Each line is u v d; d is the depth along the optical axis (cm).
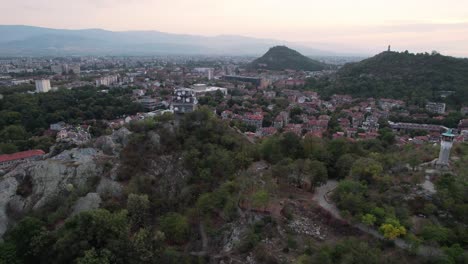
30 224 7656
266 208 7938
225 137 11875
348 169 9819
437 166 9562
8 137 16775
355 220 7175
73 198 9594
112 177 10300
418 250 6144
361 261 5959
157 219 8831
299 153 11144
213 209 8456
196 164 10312
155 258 7181
